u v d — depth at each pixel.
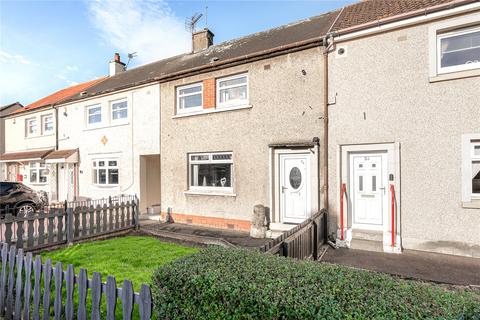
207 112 10.23
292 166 8.75
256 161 9.18
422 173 6.77
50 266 3.43
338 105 7.85
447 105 6.57
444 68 6.79
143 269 5.57
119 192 13.02
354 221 7.73
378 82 7.35
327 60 8.07
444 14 6.55
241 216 9.38
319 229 6.87
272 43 10.34
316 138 8.10
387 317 1.84
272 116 8.94
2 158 18.44
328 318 1.92
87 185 14.36
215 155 10.25
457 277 5.19
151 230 9.38
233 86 10.00
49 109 16.56
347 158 7.78
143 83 12.09
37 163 17.30
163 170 11.43
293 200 8.71
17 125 18.91
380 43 7.36
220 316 2.33
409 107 6.97
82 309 3.11
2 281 3.86
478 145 6.39
